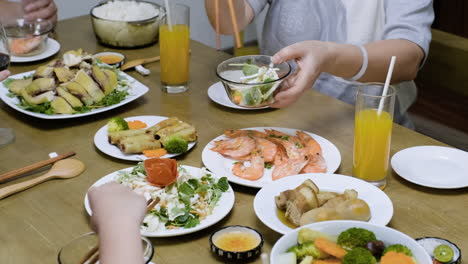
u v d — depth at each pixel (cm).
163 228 114
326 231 101
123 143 142
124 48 218
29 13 223
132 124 158
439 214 122
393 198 128
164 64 179
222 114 167
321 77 218
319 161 137
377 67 171
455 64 250
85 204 121
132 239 74
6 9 220
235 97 144
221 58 208
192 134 148
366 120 126
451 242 110
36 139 154
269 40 230
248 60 151
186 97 179
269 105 148
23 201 128
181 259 109
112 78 171
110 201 78
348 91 213
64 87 165
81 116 163
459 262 102
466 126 270
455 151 142
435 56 256
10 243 114
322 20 216
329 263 97
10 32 210
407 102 219
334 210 111
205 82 189
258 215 116
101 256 72
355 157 131
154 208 117
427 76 262
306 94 178
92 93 165
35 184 133
